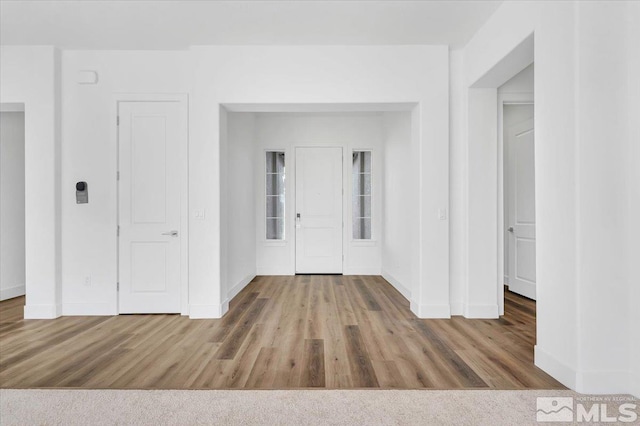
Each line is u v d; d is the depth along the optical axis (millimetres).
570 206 2199
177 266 3955
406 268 4648
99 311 3920
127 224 3947
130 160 3947
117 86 3924
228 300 4168
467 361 2652
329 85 3801
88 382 2334
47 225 3826
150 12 3166
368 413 1973
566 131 2227
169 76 3928
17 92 3814
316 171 6340
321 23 3354
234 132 4766
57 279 3867
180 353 2809
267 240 6320
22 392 2203
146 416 1949
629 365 2143
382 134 6223
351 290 5098
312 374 2436
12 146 4895
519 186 4738
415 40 3701
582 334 2135
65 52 3914
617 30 2133
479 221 3803
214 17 3246
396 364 2600
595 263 2127
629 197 2129
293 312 3979
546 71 2400
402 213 4840
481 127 3799
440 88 3807
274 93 3799
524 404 2051
